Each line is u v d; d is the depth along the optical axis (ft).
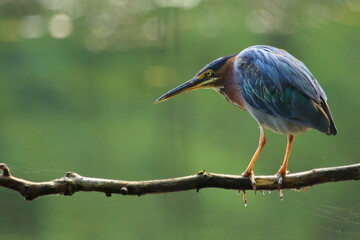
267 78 24.68
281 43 66.95
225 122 53.26
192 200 39.99
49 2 76.84
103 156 46.68
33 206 38.86
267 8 66.08
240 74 25.49
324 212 36.24
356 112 54.03
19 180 18.42
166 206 38.86
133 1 71.00
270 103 24.54
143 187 19.47
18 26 73.51
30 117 54.03
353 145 47.67
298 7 67.26
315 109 23.84
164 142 49.55
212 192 41.65
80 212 38.19
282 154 47.21
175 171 44.52
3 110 55.57
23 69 64.28
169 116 54.39
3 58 65.87
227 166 45.24
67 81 61.87
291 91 24.22
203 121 53.52
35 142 48.34
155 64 64.39
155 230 35.96
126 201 40.09
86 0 75.15
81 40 70.38
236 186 21.29
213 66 26.21
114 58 66.18
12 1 76.02
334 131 24.13
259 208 38.63
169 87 59.31
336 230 34.42
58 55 66.90
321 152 46.80
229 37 67.46
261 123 25.11
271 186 21.66
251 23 69.10
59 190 18.75
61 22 73.97
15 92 59.36
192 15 70.08
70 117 54.60
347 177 21.34
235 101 26.32
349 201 37.27
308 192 39.11
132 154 47.01
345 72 62.23
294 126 24.34
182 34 67.15
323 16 70.28
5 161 44.52
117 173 43.47
